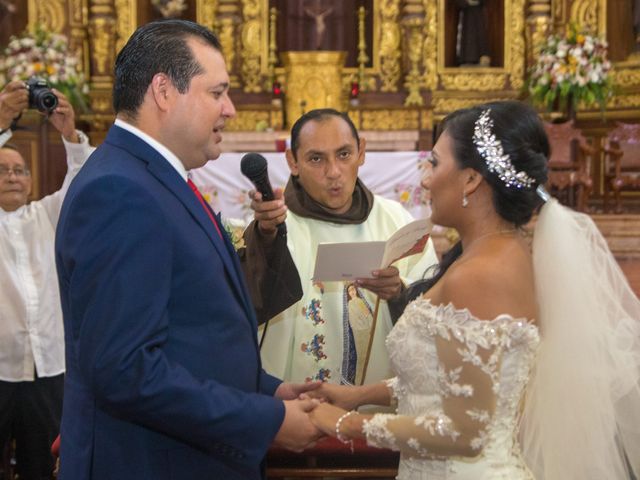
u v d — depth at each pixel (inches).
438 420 78.3
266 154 297.4
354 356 125.6
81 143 139.5
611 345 88.8
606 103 420.2
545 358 87.7
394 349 84.4
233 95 396.8
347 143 124.5
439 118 417.1
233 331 81.7
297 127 126.2
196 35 82.4
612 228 364.8
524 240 86.0
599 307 87.9
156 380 73.2
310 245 127.6
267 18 403.2
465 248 85.5
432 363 81.0
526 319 78.3
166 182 80.0
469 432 77.1
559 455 90.4
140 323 73.5
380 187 304.0
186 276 78.6
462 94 417.7
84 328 73.5
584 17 428.5
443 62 418.0
